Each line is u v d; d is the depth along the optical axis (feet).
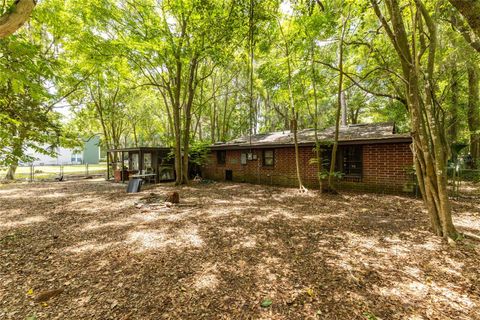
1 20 5.93
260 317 7.34
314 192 30.19
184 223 17.40
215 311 7.68
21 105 12.23
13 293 8.77
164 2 30.37
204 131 93.40
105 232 15.57
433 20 13.91
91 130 76.69
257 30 25.50
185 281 9.47
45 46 26.50
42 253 12.30
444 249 11.76
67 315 7.54
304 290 8.68
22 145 11.89
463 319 6.97
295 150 33.58
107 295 8.61
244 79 61.72
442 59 22.34
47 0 21.16
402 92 28.27
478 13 6.23
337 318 7.18
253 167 42.19
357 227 15.71
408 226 15.57
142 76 45.83
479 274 9.38
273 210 21.04
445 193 13.01
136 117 78.84
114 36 30.99
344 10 24.21
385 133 29.32
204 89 63.21
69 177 57.93
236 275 9.87
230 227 16.29
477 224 15.46
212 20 27.30
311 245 12.86
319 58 31.53
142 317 7.42
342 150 32.04
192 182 43.42
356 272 9.84
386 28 14.32
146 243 13.55
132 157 51.80
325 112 74.28
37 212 21.30
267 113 80.89
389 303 7.80
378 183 28.25
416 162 14.73
